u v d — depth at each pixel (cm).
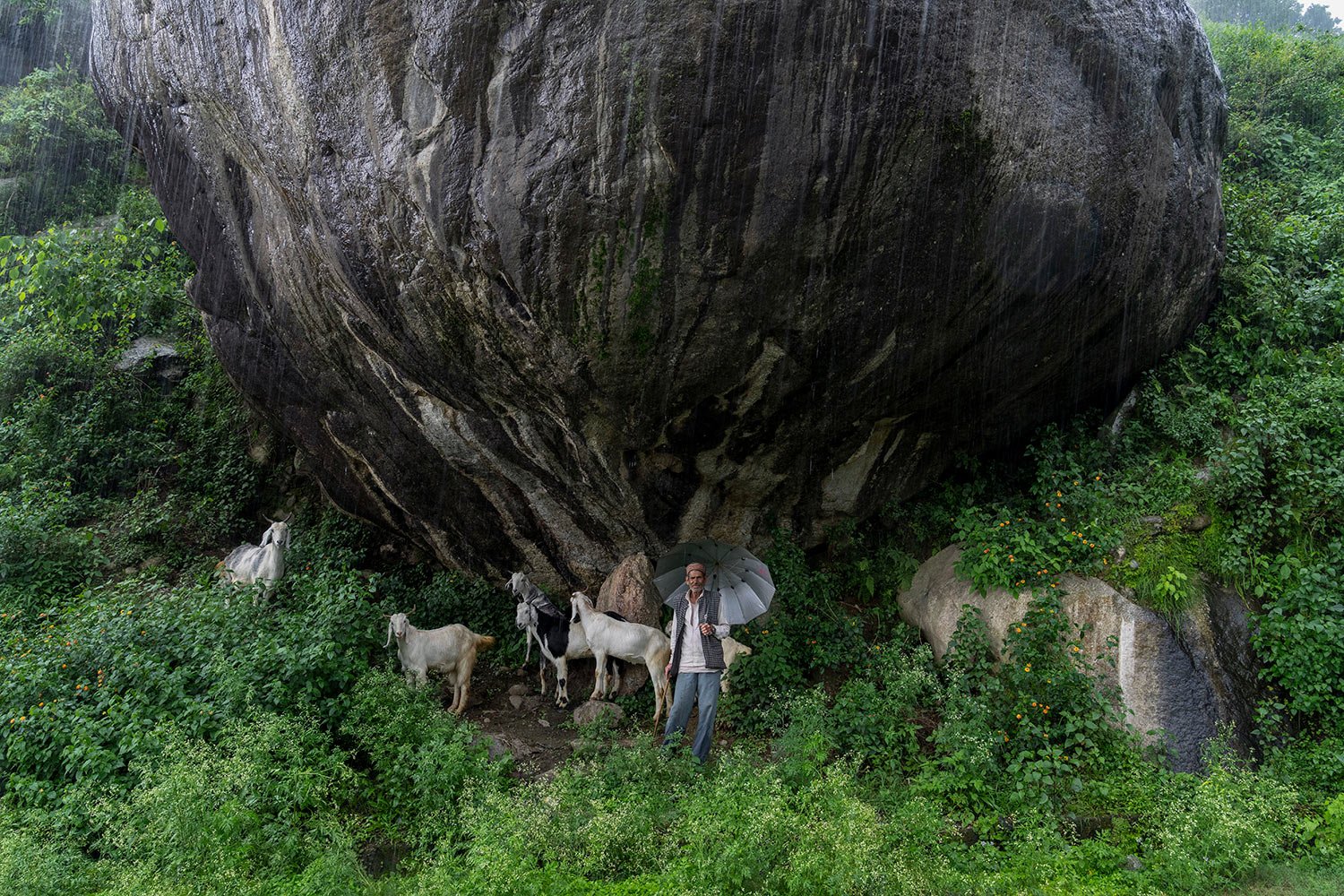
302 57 462
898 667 580
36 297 925
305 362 703
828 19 400
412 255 475
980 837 446
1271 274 704
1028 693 527
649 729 580
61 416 943
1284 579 550
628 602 640
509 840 381
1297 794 453
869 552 714
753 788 423
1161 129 544
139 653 533
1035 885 399
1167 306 625
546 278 450
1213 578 562
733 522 656
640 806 429
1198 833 424
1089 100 483
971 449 683
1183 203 584
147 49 619
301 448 814
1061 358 596
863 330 495
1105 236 516
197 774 405
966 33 425
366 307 538
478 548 739
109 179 1359
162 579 790
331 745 512
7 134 1322
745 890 367
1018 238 480
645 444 568
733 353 492
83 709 488
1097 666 533
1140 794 471
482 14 409
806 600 643
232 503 908
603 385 507
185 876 377
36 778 470
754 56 400
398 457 714
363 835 438
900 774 491
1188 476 606
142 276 1036
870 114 417
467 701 609
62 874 399
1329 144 937
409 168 447
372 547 851
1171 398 676
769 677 580
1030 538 592
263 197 625
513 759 520
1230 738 500
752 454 592
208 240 738
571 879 385
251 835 405
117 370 998
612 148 414
